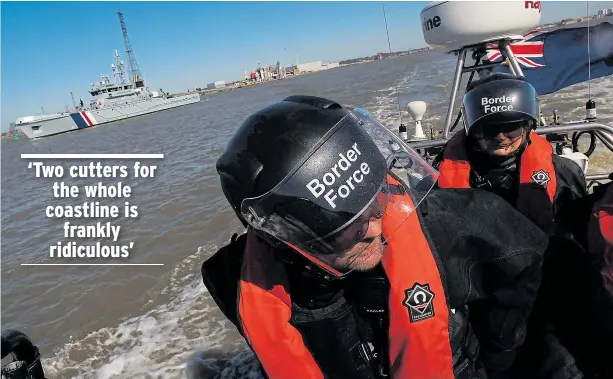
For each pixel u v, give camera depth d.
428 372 1.33
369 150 1.17
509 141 2.35
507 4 2.97
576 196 2.35
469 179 2.57
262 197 1.11
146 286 5.16
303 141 1.11
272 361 1.34
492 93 2.33
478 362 1.58
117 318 4.51
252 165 1.13
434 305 1.29
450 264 1.36
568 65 4.15
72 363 3.86
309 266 1.25
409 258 1.28
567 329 1.63
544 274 1.50
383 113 13.77
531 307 1.49
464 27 3.08
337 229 1.09
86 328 4.42
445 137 3.46
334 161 1.11
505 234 1.37
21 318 4.98
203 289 4.72
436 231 1.36
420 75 26.67
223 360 3.40
